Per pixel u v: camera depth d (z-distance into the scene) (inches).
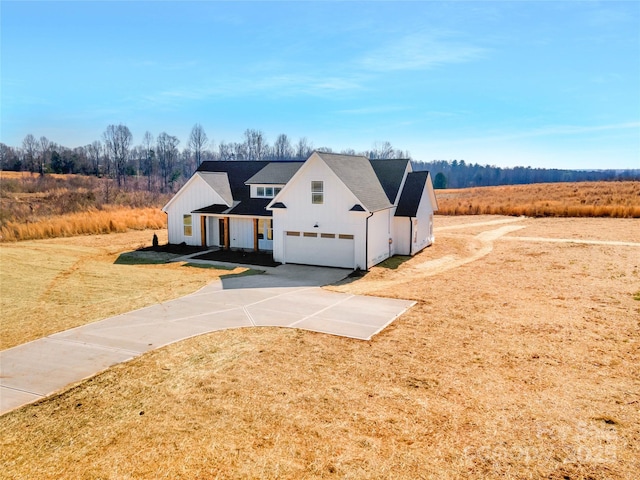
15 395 341.1
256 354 405.4
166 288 666.8
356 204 794.8
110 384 352.8
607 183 3398.1
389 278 744.3
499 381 335.6
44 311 553.0
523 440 258.7
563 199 2128.4
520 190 3139.8
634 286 585.9
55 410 316.2
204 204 1031.6
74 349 428.1
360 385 337.7
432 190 1049.5
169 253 975.6
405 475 232.7
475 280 676.7
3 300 603.5
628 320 455.5
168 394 332.5
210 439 271.4
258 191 1029.8
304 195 840.9
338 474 235.0
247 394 328.2
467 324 468.8
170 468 244.5
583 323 453.7
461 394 317.7
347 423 285.3
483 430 271.0
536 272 709.9
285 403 313.3
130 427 289.3
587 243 962.1
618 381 326.6
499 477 227.9
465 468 236.4
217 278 740.0
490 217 1637.6
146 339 451.2
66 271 787.4
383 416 292.2
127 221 1344.7
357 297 603.5
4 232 1134.4
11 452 267.6
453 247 1038.4
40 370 383.2
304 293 634.2
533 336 424.8
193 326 489.1
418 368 364.5
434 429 274.7
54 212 1517.0
